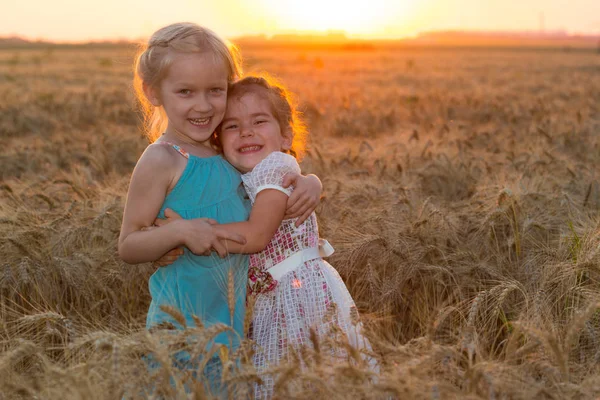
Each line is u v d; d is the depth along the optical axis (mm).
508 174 5090
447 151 6426
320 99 17047
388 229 3531
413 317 3244
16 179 6016
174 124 2312
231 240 2248
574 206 4035
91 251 3531
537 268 3229
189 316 2299
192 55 2215
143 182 2236
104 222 3715
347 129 10969
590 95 18297
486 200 4098
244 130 2398
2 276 3262
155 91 2320
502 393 1877
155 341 1876
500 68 43125
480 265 3258
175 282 2367
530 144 6633
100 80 26672
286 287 2426
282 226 2461
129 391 1832
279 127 2469
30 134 10828
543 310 2703
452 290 3299
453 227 3693
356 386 1806
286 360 2100
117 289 3363
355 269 3408
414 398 1762
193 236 2160
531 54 82438
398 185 4602
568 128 8359
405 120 12508
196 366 2193
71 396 1876
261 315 2447
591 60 58156
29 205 4250
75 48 113375
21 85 22656
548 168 5152
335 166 5660
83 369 1951
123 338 2098
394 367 1913
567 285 2965
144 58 2303
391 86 25094
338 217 3846
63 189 4668
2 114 12391
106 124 12094
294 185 2367
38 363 2205
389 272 3355
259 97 2412
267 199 2297
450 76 33000
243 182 2465
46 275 3361
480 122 12617
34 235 3527
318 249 2574
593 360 2312
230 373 1947
